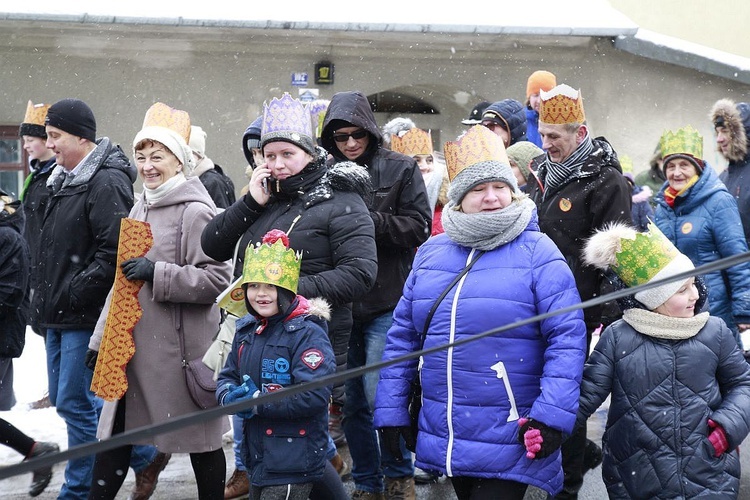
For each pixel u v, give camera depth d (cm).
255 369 438
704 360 432
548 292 410
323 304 446
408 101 1641
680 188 686
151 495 593
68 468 560
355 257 481
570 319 407
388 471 553
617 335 440
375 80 1477
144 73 1402
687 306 434
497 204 422
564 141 544
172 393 507
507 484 412
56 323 559
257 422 439
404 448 550
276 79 1440
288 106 489
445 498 592
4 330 633
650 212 1023
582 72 1562
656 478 430
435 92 1566
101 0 1330
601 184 541
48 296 562
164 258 518
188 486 612
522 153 652
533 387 413
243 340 447
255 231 495
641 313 436
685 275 263
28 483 602
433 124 1645
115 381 497
